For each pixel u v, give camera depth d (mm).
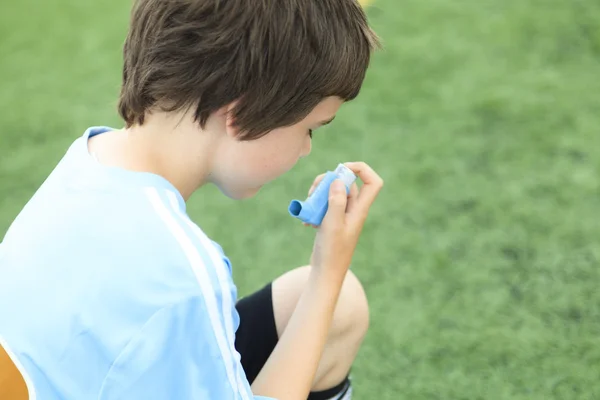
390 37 8164
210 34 2467
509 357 4520
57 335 2238
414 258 5359
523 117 6738
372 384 4441
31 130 7172
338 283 3047
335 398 3424
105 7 9383
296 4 2469
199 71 2484
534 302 4902
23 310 2291
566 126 6570
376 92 7277
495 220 5629
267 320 3279
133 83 2609
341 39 2574
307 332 2941
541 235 5445
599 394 4207
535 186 5934
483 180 6059
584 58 7523
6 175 6617
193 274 2203
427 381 4430
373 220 5730
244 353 3271
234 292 2291
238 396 2320
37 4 9547
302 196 6094
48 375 2236
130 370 2184
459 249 5406
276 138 2635
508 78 7320
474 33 8086
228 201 6086
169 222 2295
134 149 2584
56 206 2412
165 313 2174
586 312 4777
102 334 2205
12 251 2402
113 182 2383
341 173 3113
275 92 2502
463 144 6484
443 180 6105
